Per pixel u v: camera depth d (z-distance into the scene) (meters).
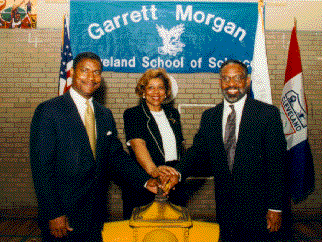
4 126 3.40
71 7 3.31
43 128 1.50
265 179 1.62
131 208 1.98
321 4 3.44
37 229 3.10
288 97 2.85
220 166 1.65
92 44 3.34
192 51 3.37
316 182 3.42
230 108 1.73
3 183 3.39
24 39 3.38
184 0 3.34
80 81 1.67
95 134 1.69
